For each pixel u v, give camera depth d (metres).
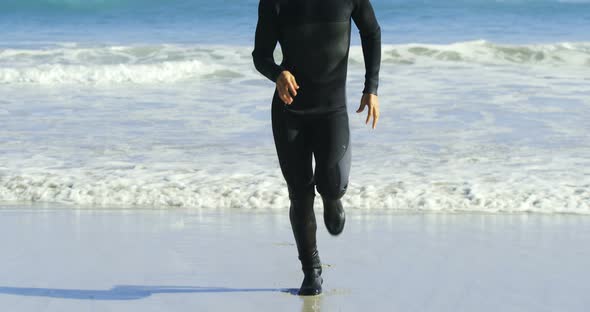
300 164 16.62
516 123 47.00
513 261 20.59
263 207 28.84
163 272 19.53
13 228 24.75
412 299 17.06
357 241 23.06
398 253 21.53
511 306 16.55
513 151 38.69
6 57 81.69
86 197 29.94
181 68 72.75
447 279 18.75
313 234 17.33
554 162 35.81
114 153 38.31
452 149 39.34
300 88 16.17
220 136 43.59
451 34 108.56
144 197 29.75
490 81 65.94
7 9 135.75
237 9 128.62
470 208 28.27
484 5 131.50
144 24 122.94
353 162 36.03
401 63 78.88
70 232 24.20
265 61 16.12
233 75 72.12
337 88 16.27
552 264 20.25
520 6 130.88
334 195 16.52
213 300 17.02
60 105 55.69
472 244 22.64
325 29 15.91
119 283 18.45
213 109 53.78
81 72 70.62
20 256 21.08
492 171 33.75
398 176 32.66
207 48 85.69
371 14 16.41
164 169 34.16
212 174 33.06
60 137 43.00
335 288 17.95
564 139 41.97
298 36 15.96
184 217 26.81
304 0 15.89
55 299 17.03
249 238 23.58
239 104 56.09
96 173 33.16
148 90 64.19
